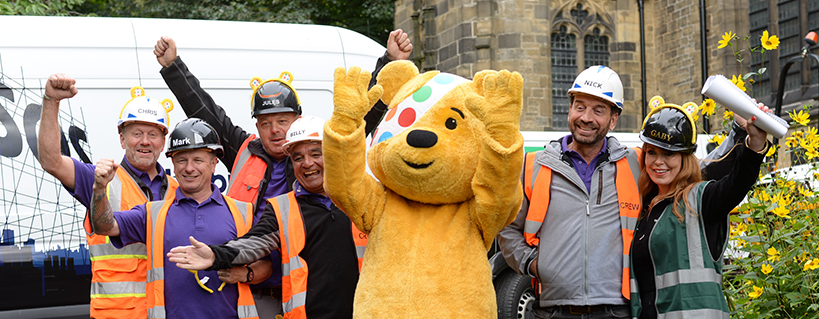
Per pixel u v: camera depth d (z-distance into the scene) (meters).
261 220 4.19
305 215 4.19
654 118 4.14
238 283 4.23
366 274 3.44
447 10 21.27
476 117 3.28
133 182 4.69
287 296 4.11
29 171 5.67
